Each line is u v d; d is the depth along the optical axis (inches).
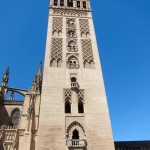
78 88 1593.3
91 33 2057.1
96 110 1483.8
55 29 2034.9
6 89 2100.1
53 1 2370.8
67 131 1364.4
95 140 1341.0
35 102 1787.6
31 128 1534.2
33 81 1958.7
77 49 1879.9
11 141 1517.0
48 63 1729.8
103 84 1641.2
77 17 2218.3
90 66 1766.7
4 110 1942.7
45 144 1294.3
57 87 1581.0
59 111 1450.5
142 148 2032.5
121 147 2036.2
